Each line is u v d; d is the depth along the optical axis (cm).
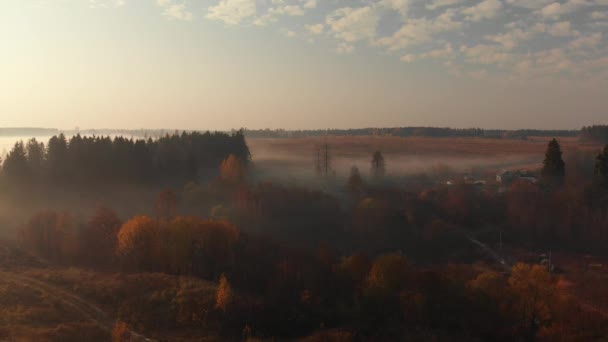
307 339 4553
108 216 7269
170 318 4728
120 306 4891
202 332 4538
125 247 6394
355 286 5753
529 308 5019
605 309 5503
